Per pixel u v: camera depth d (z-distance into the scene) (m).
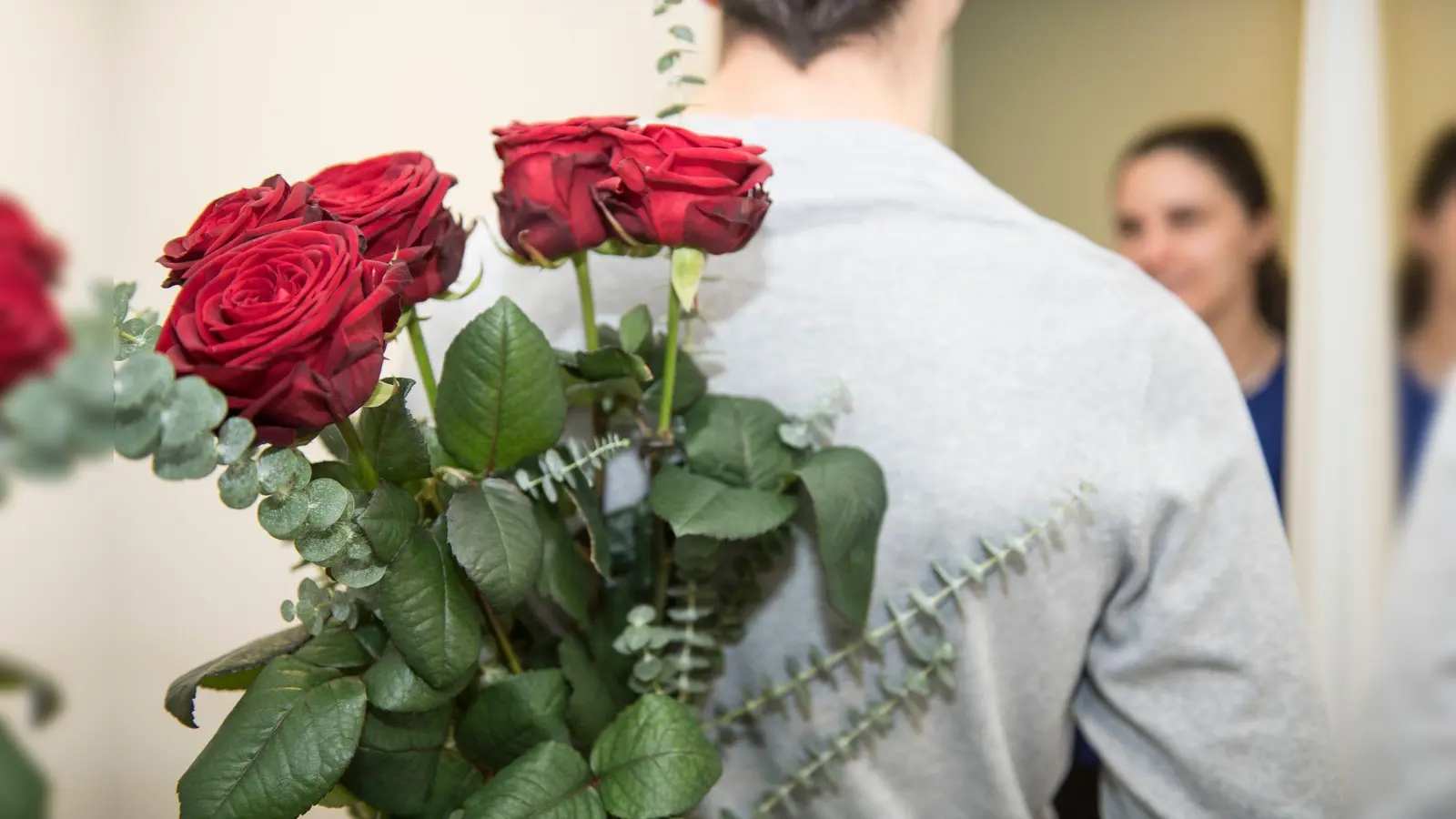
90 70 0.95
